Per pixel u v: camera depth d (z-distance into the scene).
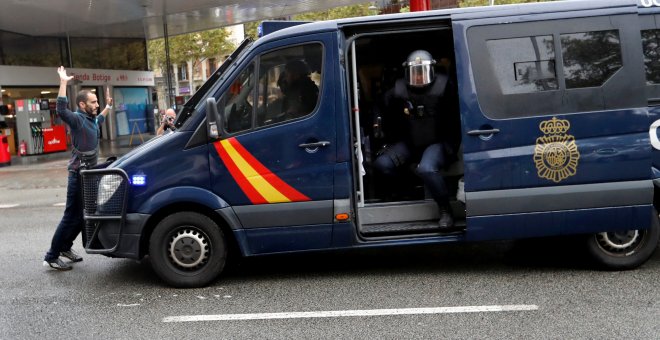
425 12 5.26
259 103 5.26
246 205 5.27
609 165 5.17
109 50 28.31
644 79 5.16
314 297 5.08
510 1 27.56
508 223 5.23
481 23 5.20
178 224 5.36
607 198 5.19
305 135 5.21
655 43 5.25
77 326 4.62
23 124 21.97
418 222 5.73
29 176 16.38
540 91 5.16
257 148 5.22
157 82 57.00
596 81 5.17
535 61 5.18
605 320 4.31
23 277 6.12
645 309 4.49
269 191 5.25
